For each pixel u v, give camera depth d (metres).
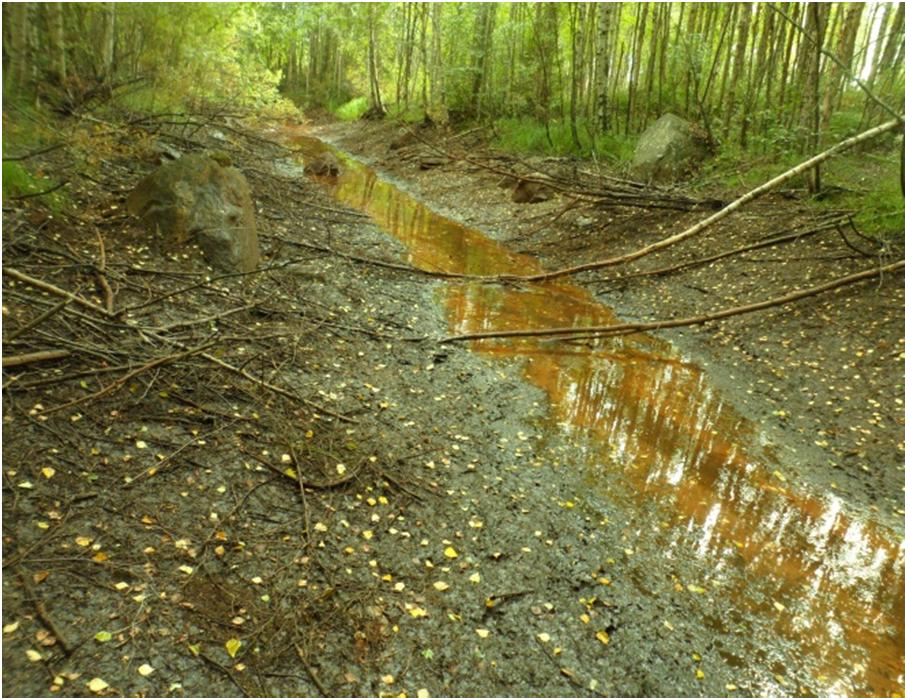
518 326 8.91
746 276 9.69
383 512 4.63
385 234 13.08
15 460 4.01
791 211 10.99
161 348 5.70
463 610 3.94
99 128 10.59
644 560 4.60
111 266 6.88
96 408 4.70
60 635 3.10
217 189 8.21
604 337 8.73
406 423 5.88
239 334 6.52
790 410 6.80
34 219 7.02
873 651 4.00
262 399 5.46
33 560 3.46
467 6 23.75
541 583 4.25
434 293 9.88
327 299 8.38
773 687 3.70
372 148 26.08
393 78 37.53
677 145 14.81
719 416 6.78
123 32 15.52
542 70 20.89
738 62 15.65
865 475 5.76
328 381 6.26
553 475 5.52
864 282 8.45
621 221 12.84
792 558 4.77
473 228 14.80
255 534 4.13
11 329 5.01
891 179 10.07
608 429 6.40
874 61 16.34
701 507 5.28
